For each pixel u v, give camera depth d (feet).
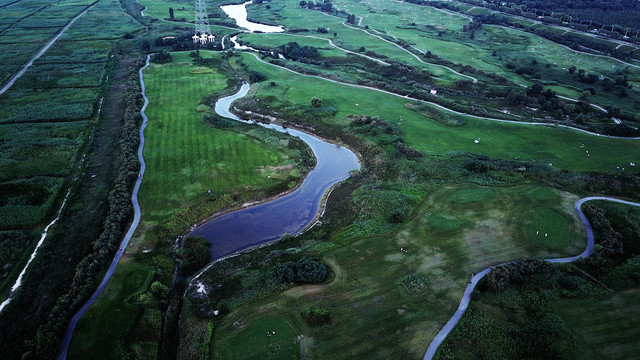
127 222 238.07
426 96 412.36
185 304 188.65
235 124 358.84
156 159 302.25
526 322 172.14
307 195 273.13
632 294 185.68
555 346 154.81
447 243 218.79
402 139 329.72
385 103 406.00
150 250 219.20
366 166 305.94
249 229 240.73
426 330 170.19
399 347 163.32
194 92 433.89
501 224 232.12
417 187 269.85
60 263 208.03
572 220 234.79
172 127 353.51
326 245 222.48
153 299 188.44
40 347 160.04
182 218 241.96
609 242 212.84
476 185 269.03
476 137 336.29
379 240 223.71
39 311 180.14
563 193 258.78
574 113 382.83
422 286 190.80
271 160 306.35
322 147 336.49
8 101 388.78
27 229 230.48
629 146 317.83
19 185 263.49
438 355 159.43
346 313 177.68
